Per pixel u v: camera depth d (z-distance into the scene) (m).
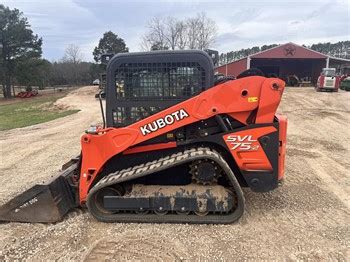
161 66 4.36
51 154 8.80
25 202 4.43
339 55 84.56
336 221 4.43
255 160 4.25
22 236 4.15
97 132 4.34
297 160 7.45
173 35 53.06
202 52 4.31
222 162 4.06
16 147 9.85
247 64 41.97
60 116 18.64
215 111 4.17
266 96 4.12
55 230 4.26
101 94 4.69
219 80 4.57
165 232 4.13
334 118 14.34
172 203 4.24
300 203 5.02
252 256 3.63
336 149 8.54
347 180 6.09
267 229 4.21
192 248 3.79
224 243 3.88
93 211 4.40
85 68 78.75
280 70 43.91
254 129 4.19
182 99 4.40
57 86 73.94
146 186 4.43
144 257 3.63
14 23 44.38
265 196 5.28
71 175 4.77
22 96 45.44
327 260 3.56
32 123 15.83
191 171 4.33
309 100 22.20
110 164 4.55
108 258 3.63
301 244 3.86
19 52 45.88
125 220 4.36
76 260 3.62
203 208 4.22
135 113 4.50
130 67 4.41
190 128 4.37
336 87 29.08
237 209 4.26
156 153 4.52
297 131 11.18
